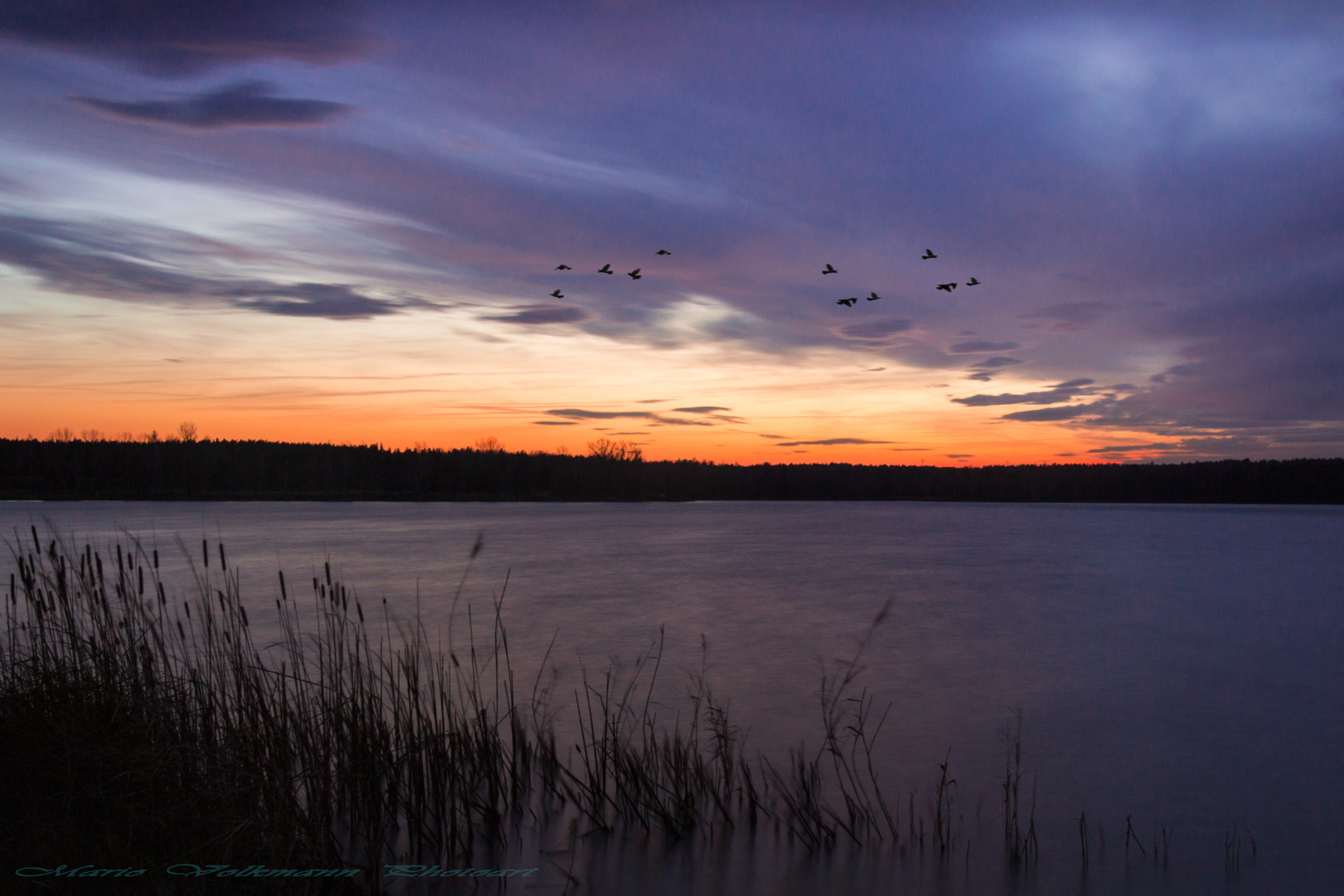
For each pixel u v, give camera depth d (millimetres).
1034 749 9758
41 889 4324
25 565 5539
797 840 6953
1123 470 158625
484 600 22141
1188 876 6566
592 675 12859
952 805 7953
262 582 23797
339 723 6418
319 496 104438
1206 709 11727
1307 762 9430
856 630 18094
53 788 4996
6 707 5156
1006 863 6680
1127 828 7211
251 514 70500
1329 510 123688
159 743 5422
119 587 6102
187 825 5043
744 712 11000
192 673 6086
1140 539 52844
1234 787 8609
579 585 25953
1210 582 28641
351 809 6391
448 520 66688
